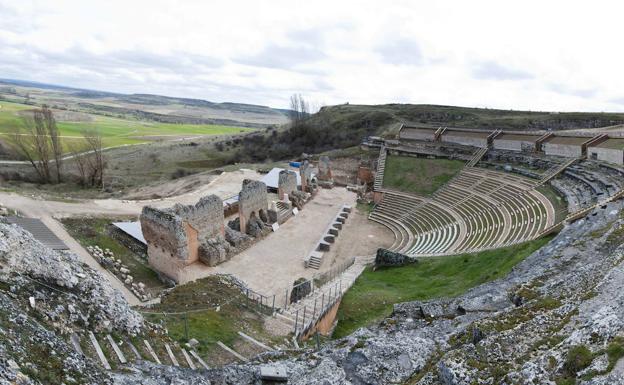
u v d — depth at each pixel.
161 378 14.95
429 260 38.53
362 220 60.09
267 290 37.00
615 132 67.00
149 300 30.17
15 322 13.28
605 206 32.22
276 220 53.94
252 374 16.50
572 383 11.44
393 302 30.47
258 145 124.12
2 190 47.22
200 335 21.44
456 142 79.12
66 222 41.00
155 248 37.41
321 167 77.75
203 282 29.45
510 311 17.58
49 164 81.88
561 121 104.62
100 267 34.25
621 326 12.58
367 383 16.09
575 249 25.44
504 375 13.04
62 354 13.27
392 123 115.31
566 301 17.17
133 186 78.00
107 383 13.16
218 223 43.62
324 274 39.91
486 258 34.31
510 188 55.19
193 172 95.69
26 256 17.36
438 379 14.66
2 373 10.58
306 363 17.72
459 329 19.12
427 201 61.06
